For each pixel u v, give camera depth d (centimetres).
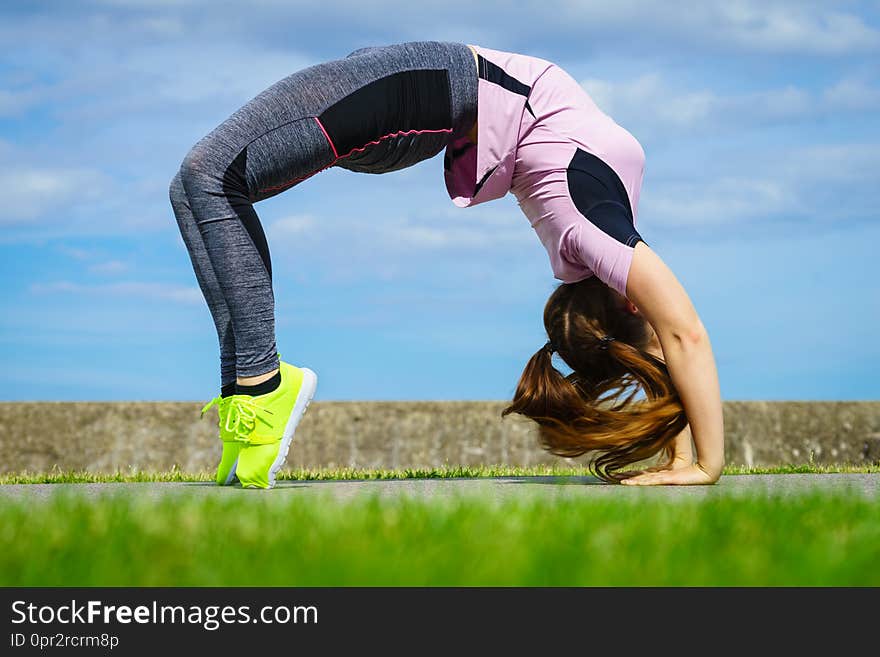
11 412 1345
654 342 812
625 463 802
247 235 727
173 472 1322
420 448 1410
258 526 434
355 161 792
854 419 1473
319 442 1391
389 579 320
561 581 325
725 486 750
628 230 741
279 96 733
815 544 383
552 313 805
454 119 787
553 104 793
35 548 388
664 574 329
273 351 752
